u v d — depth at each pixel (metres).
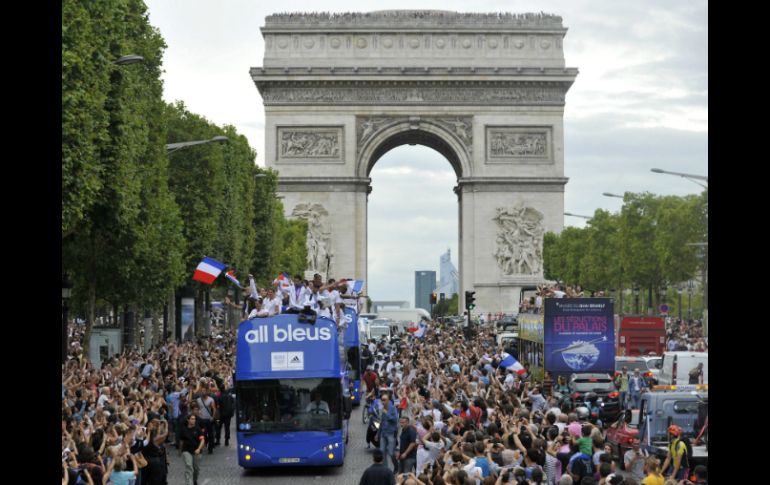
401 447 57.97
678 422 58.41
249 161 178.38
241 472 67.56
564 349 94.81
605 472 39.56
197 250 137.12
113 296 113.81
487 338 159.88
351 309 107.38
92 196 76.81
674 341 132.25
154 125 110.56
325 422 65.69
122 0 87.25
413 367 102.56
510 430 48.53
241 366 66.25
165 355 106.88
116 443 48.00
